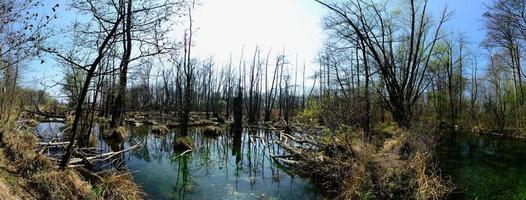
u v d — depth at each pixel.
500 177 13.55
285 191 11.94
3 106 12.91
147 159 16.52
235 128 31.92
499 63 40.38
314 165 13.53
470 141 26.36
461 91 42.69
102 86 12.13
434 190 8.80
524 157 18.91
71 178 7.96
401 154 11.97
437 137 17.80
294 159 15.98
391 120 26.05
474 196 10.92
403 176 9.23
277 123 42.53
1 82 13.02
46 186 7.36
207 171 14.72
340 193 10.42
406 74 21.62
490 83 44.00
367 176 9.59
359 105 16.08
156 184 12.07
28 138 9.96
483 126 37.38
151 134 26.80
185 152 18.98
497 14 30.31
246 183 12.84
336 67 24.61
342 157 12.45
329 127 15.14
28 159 8.00
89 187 8.21
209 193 11.46
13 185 6.98
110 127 22.36
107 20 9.02
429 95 40.78
